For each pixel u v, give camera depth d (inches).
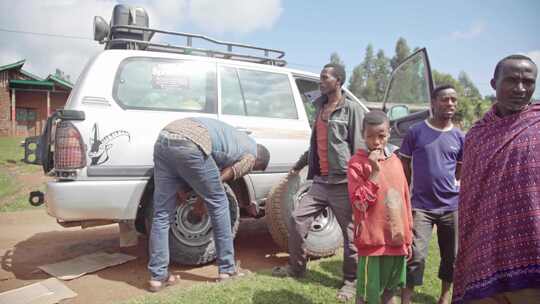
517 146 81.7
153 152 144.0
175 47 171.2
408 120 204.8
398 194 105.1
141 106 152.1
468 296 85.3
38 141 159.3
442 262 127.3
